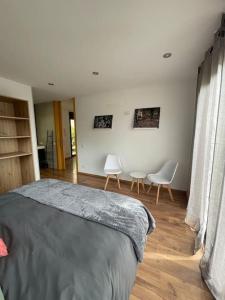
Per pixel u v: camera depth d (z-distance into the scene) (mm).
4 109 3057
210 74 1743
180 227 2154
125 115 3666
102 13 1306
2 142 3074
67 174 4645
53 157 5367
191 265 1559
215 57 1495
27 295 694
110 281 797
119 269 890
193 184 2195
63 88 3541
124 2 1191
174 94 3104
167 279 1410
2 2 1177
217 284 1223
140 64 2303
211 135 1591
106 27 1487
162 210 2596
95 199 1611
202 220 1816
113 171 3461
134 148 3646
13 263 854
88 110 4191
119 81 3064
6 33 1556
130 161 3740
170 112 3176
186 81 2971
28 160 3322
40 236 1065
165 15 1327
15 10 1257
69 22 1413
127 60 2178
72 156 7230
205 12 1286
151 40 1700
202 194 1883
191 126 3014
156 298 1249
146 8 1251
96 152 4234
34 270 811
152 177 2994
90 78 2896
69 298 673
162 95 3213
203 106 1998
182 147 3135
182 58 2111
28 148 3254
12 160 3295
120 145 3828
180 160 3182
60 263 848
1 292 682
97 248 960
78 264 843
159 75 2750
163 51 1933
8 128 3146
